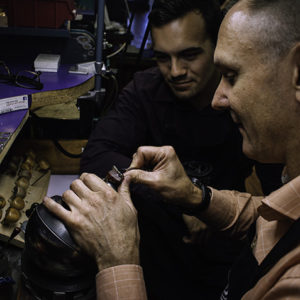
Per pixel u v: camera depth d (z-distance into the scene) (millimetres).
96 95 1604
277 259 566
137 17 3762
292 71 528
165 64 1190
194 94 1214
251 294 598
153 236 1228
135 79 1409
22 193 1443
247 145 657
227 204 958
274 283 556
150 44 3078
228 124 1291
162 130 1359
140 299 656
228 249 1199
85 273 779
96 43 1472
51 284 774
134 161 896
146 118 1378
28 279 808
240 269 719
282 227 649
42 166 1660
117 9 3186
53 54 1702
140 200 1169
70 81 1539
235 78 591
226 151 1341
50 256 702
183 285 1188
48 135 1799
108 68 1727
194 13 1064
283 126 577
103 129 1346
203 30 1095
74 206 693
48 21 1607
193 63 1141
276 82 544
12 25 1604
